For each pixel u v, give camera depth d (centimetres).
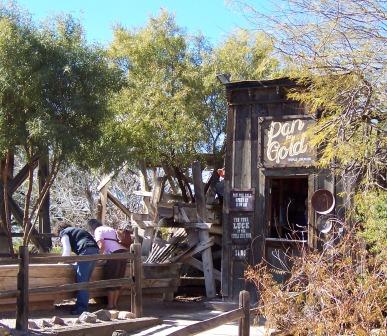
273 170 1119
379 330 611
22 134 1230
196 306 1169
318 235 1059
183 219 1324
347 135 829
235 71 1684
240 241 1138
